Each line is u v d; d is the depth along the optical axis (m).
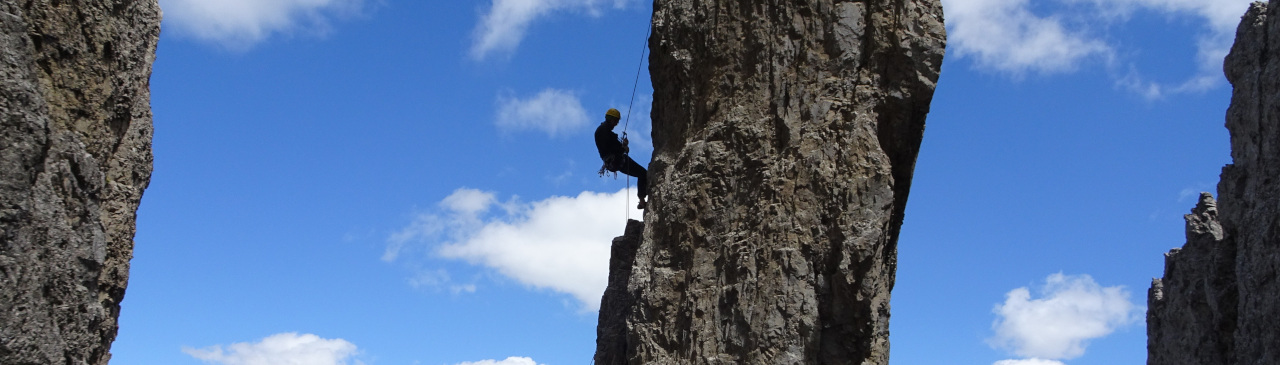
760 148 23.06
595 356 25.73
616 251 26.98
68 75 18.80
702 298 22.69
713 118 23.98
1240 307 24.17
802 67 23.19
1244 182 25.36
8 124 16.73
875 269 21.52
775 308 21.66
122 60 19.86
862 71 22.75
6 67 16.95
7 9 17.42
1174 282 32.94
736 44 24.19
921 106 22.55
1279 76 23.91
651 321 23.20
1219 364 28.66
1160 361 33.47
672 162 24.56
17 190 16.66
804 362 21.39
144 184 20.44
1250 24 25.83
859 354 21.73
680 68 24.78
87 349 18.28
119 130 19.88
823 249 21.72
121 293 19.61
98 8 19.42
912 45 22.45
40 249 17.09
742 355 21.80
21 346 16.48
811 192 22.09
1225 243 28.11
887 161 21.95
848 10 23.17
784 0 23.84
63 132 18.22
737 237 22.69
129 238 19.86
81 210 18.19
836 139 22.34
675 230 23.62
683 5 25.12
